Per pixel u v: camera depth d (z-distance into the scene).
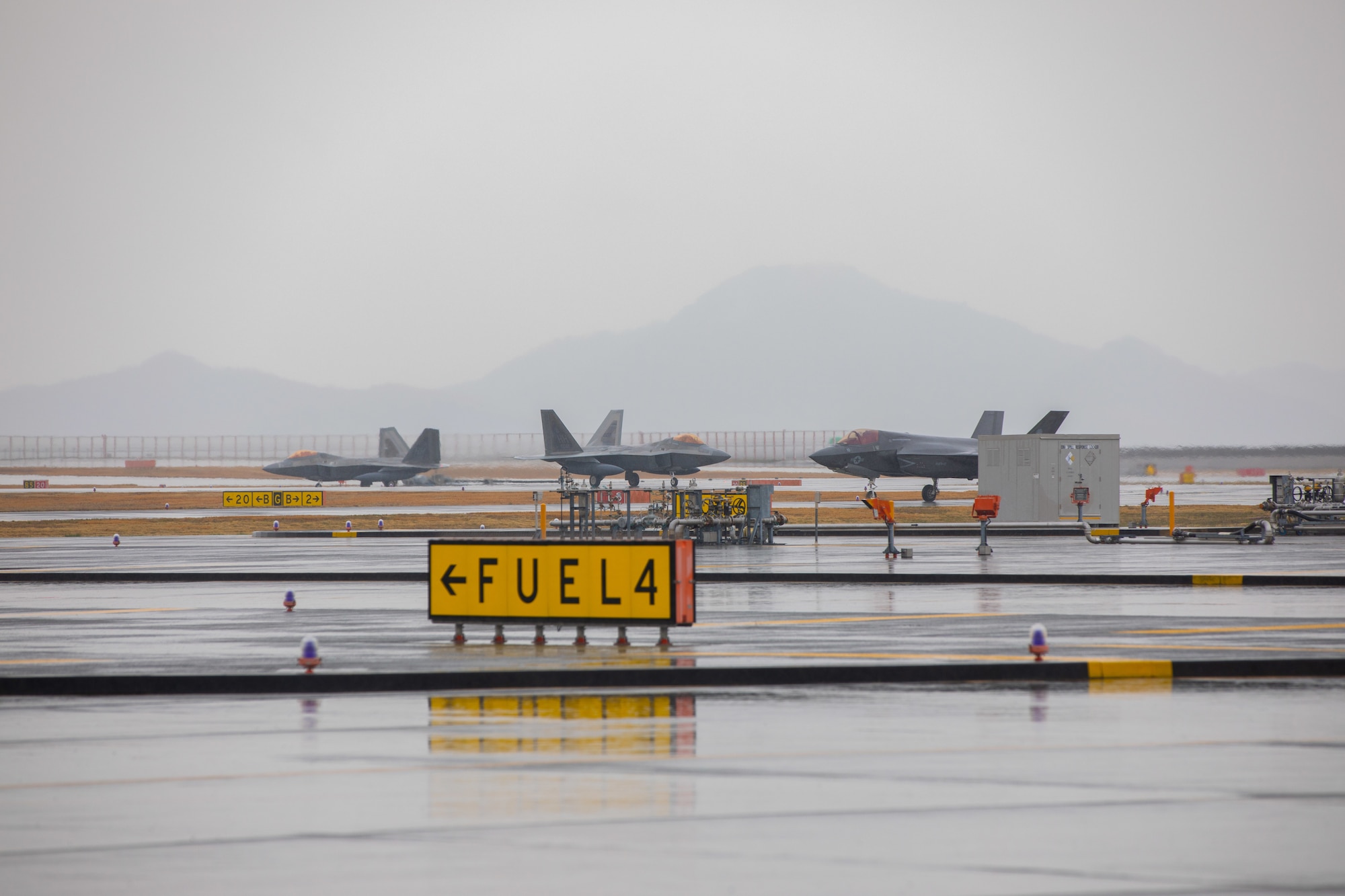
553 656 62.34
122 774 39.16
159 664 59.94
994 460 181.25
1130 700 51.34
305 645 57.53
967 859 29.91
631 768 39.41
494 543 67.31
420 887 28.33
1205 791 36.06
